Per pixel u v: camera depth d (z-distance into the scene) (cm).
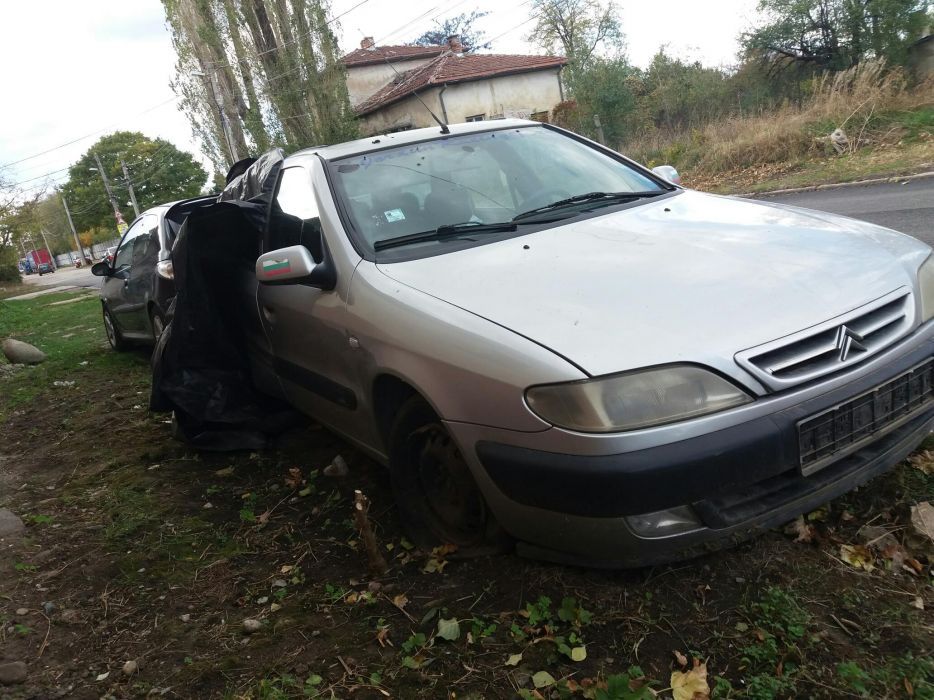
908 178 1141
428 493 310
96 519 388
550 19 3762
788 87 2439
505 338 249
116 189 8000
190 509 390
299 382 399
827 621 235
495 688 229
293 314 379
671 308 247
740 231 309
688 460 222
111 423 564
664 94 2620
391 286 305
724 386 229
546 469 235
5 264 4478
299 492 392
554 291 268
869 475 255
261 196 449
